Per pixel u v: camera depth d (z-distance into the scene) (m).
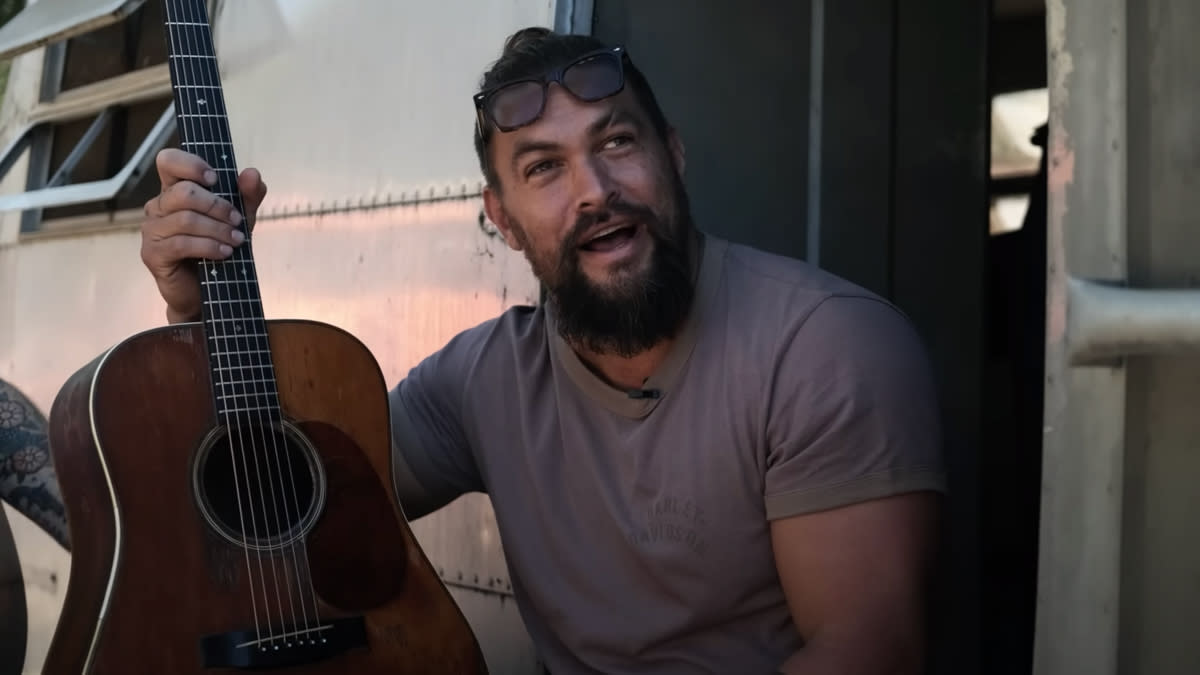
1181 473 1.21
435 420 2.02
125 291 3.21
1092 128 1.24
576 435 1.79
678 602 1.74
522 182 1.75
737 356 1.68
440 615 1.73
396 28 2.68
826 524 1.59
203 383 1.65
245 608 1.58
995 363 3.30
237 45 3.15
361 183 2.69
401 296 2.53
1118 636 1.23
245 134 3.06
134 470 1.56
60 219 3.61
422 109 2.56
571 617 1.81
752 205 2.52
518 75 1.75
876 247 2.51
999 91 3.53
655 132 1.76
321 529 1.68
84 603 1.56
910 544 1.58
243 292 1.70
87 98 3.62
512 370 1.93
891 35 2.50
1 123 4.03
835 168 2.53
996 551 3.22
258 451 1.67
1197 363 1.20
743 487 1.67
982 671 2.48
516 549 1.88
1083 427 1.25
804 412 1.60
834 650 1.56
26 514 1.96
